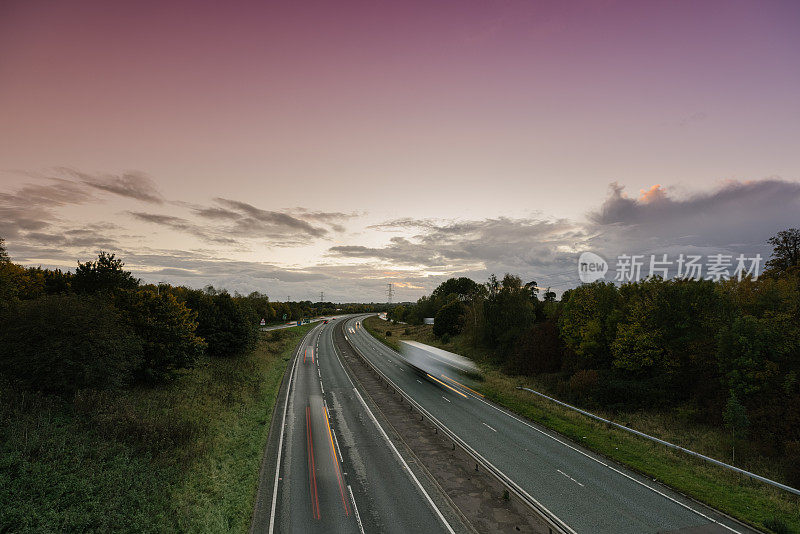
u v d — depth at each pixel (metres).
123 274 39.00
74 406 23.12
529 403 37.69
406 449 26.52
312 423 31.69
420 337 92.25
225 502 19.23
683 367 36.53
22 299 40.12
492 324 62.97
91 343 26.00
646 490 20.95
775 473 22.55
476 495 20.42
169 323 35.94
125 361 28.73
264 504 19.50
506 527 17.58
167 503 17.67
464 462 24.48
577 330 46.41
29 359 24.06
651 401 35.50
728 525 17.58
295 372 52.84
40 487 15.50
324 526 17.61
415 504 19.52
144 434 22.36
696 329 36.28
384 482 21.80
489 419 33.22
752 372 28.33
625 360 38.97
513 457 25.30
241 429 29.20
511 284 63.22
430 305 126.56
